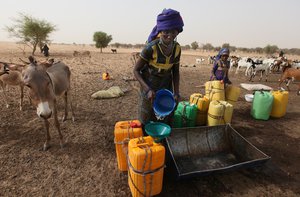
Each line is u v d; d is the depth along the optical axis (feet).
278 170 11.81
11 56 73.00
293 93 31.99
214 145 12.99
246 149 12.09
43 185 10.05
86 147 13.44
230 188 10.21
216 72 18.99
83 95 24.64
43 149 12.98
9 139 14.07
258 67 42.34
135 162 8.20
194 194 9.75
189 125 15.03
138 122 10.57
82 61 67.15
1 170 10.99
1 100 21.70
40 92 10.57
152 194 9.02
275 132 16.65
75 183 10.27
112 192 9.78
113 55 107.24
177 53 9.30
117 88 26.16
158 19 8.44
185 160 12.07
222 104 15.01
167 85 10.29
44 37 94.68
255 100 18.93
